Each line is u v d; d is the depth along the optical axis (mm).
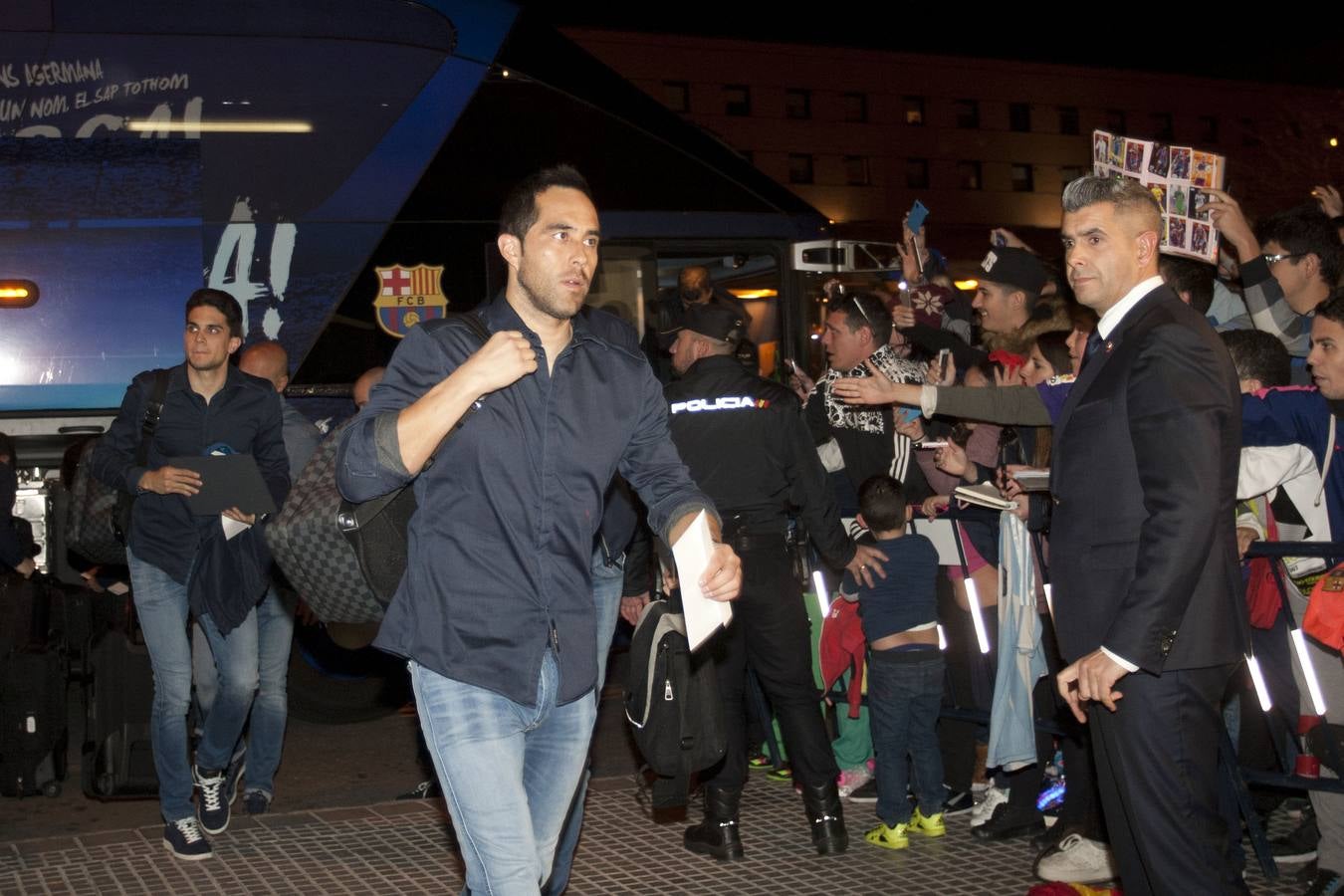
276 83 7902
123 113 7754
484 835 2992
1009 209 68000
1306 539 4520
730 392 5109
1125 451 3430
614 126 8594
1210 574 3383
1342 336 4297
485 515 3016
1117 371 3465
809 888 4793
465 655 2986
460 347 3059
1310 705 4480
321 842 5430
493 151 8188
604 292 8570
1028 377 5465
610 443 3154
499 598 3000
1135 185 3600
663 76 61344
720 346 5215
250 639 5352
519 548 3020
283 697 5875
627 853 5211
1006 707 5078
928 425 6301
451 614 2996
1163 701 3377
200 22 7855
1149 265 3572
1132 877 3531
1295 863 4852
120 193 7723
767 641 5090
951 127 67000
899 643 5195
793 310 8945
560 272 3031
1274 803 5211
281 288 7820
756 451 5059
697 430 5094
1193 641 3355
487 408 3016
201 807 5508
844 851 5152
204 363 5266
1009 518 5105
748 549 5059
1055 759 5820
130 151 7746
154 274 7719
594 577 4168
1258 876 4766
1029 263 6363
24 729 6215
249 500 5109
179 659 5258
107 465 5281
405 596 3057
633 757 6699
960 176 67188
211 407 5344
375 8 8086
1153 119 70312
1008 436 5441
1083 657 3469
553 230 3037
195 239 7766
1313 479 4449
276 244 7832
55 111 7691
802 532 5355
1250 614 4664
